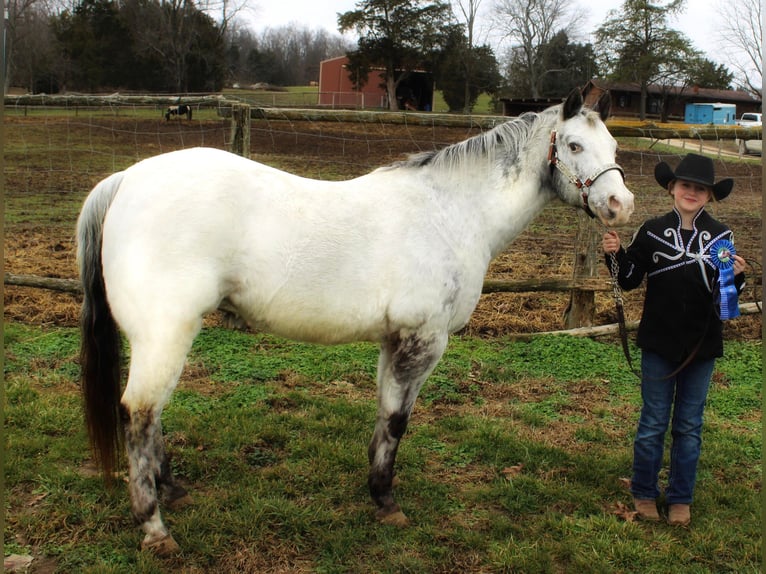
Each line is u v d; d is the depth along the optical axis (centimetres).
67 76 4497
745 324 657
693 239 315
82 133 1884
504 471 366
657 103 4631
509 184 327
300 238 283
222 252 274
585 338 589
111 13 4591
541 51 4738
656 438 330
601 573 285
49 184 1245
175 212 268
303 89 5738
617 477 370
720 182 314
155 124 2150
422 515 321
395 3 4209
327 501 327
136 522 287
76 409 399
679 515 330
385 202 304
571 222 1085
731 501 349
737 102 4756
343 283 290
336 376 489
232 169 282
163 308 264
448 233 311
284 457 370
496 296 716
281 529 300
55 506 304
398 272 297
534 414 442
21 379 438
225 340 544
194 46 4684
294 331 299
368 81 4634
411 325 303
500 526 312
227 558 280
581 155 313
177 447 370
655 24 4156
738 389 498
